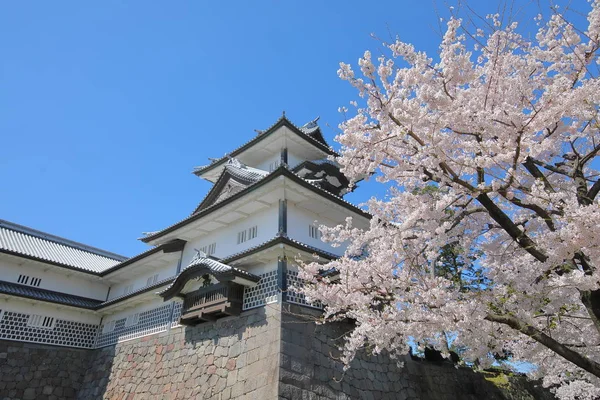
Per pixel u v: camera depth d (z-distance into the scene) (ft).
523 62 20.62
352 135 20.38
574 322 24.99
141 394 45.44
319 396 33.99
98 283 68.59
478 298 20.43
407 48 20.35
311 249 40.40
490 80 20.08
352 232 26.58
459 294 20.74
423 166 20.85
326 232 27.89
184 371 42.11
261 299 39.45
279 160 61.62
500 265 24.88
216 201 57.06
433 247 20.98
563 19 19.29
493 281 24.34
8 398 49.83
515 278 21.81
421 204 22.17
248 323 38.83
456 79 19.90
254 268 42.57
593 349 23.21
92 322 62.80
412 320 20.86
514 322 19.25
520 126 17.92
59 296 61.93
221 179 56.18
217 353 39.83
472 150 19.56
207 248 52.95
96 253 78.18
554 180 24.43
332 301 26.50
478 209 22.27
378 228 23.62
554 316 22.58
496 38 19.99
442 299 19.99
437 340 23.48
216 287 42.16
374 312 24.41
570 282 17.10
